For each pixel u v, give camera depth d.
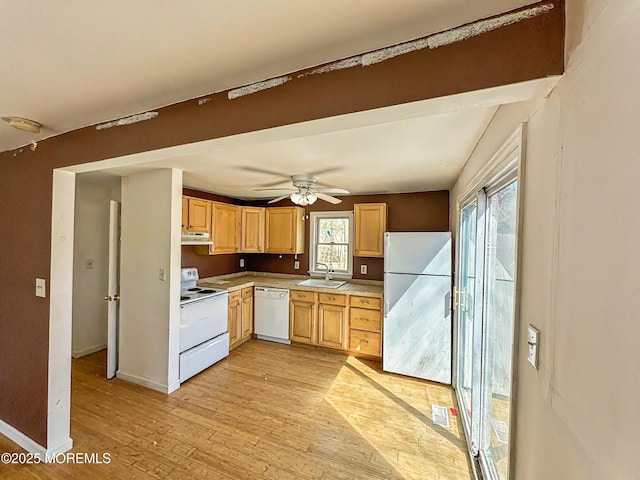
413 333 3.21
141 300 2.95
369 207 3.94
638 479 0.48
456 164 2.52
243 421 2.37
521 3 0.79
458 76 0.87
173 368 2.85
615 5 0.55
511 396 1.15
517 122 1.17
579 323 0.68
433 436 2.24
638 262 0.48
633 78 0.50
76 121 1.62
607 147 0.57
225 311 3.66
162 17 0.84
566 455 0.74
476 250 2.04
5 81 1.20
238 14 0.83
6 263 2.14
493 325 1.78
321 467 1.91
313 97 1.08
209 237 3.73
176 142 1.39
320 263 4.61
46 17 0.83
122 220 3.07
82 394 2.74
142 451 2.01
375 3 0.79
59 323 1.95
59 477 1.79
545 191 0.90
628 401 0.50
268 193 4.16
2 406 2.16
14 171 2.09
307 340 3.97
